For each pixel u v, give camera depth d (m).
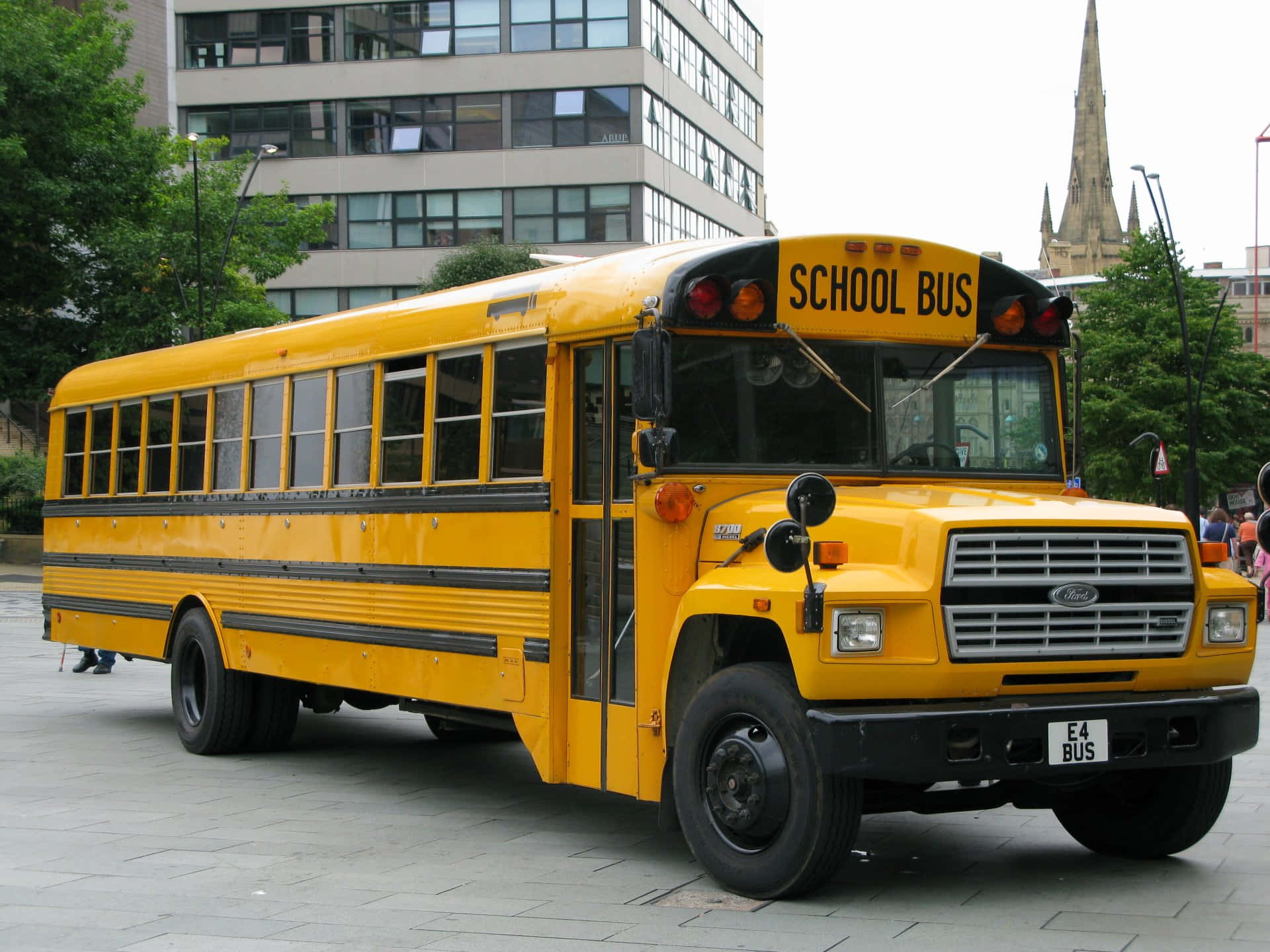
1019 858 7.08
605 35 43.94
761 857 6.01
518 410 7.58
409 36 45.31
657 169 44.94
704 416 6.65
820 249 6.85
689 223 48.25
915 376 7.10
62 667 16.44
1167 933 5.55
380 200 45.56
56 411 13.19
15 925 5.99
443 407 8.25
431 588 8.21
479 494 7.81
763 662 6.27
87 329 34.41
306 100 46.03
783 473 6.75
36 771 9.92
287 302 45.97
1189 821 6.66
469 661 7.87
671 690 6.52
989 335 7.23
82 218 34.16
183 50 46.72
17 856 7.29
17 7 34.44
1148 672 6.13
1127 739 6.07
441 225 45.16
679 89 47.28
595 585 7.09
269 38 46.28
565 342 7.27
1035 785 6.58
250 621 10.04
